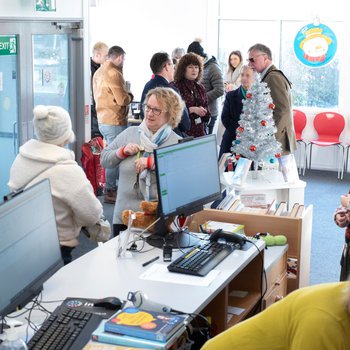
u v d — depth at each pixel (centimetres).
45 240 266
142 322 240
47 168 336
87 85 693
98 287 285
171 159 336
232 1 959
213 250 327
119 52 733
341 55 890
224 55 981
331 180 857
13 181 340
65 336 237
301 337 181
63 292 280
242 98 580
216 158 374
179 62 620
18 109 590
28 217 250
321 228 649
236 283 355
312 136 905
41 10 596
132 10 990
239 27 963
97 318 251
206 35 976
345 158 889
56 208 338
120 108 740
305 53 918
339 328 178
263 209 413
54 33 630
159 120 384
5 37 561
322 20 902
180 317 247
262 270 349
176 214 340
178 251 331
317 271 531
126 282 291
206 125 690
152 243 339
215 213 397
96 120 782
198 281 293
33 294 252
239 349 202
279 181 488
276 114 549
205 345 213
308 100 929
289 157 508
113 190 709
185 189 346
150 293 279
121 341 232
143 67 1000
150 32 991
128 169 387
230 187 472
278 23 935
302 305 187
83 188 338
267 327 196
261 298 350
